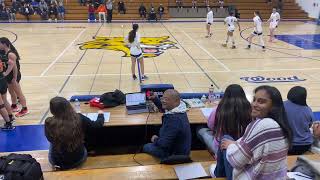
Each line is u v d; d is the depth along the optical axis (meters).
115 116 5.14
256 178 2.36
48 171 3.98
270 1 26.58
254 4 26.61
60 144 3.89
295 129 4.20
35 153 4.61
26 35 17.59
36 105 7.57
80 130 4.01
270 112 2.38
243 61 12.05
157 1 25.89
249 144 2.34
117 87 8.88
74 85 9.07
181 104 4.19
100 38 16.72
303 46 15.09
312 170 3.25
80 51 13.63
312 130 4.41
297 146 4.21
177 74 10.23
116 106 5.59
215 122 3.61
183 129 4.05
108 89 8.70
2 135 6.09
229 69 10.88
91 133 5.24
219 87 8.96
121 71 10.55
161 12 24.84
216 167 3.46
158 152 4.34
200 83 9.31
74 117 3.93
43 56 12.69
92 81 9.45
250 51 13.84
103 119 4.66
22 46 14.57
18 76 6.94
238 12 25.34
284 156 2.33
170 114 4.09
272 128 2.28
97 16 24.73
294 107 4.25
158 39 16.47
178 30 19.72
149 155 4.52
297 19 25.86
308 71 10.77
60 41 15.84
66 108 3.87
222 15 26.28
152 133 5.32
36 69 10.79
